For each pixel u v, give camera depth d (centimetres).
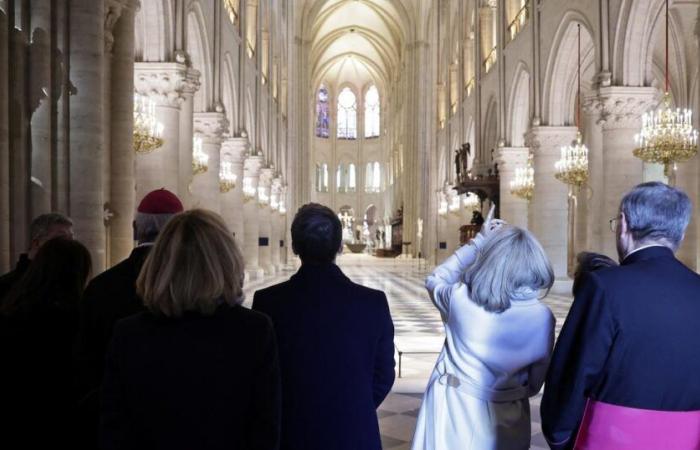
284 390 275
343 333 277
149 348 211
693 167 2003
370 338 282
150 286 215
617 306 233
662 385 231
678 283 238
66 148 782
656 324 230
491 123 2808
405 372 858
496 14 2520
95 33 795
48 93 761
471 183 2469
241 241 2145
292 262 4200
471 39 3234
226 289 218
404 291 2102
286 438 272
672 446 233
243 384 213
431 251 4131
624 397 235
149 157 1302
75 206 784
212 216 227
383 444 548
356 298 285
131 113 963
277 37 3562
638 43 1422
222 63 1803
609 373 237
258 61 2686
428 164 4366
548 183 1953
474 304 292
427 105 4641
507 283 282
